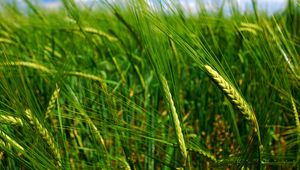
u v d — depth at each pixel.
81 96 0.88
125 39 1.41
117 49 1.36
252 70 0.96
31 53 1.15
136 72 1.05
